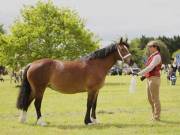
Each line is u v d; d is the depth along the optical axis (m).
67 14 51.25
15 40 48.06
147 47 15.12
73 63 14.63
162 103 21.59
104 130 13.11
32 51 48.53
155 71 14.78
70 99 25.00
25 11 50.97
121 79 58.78
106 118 15.73
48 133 12.63
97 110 18.20
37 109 14.41
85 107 20.16
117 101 23.16
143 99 24.30
